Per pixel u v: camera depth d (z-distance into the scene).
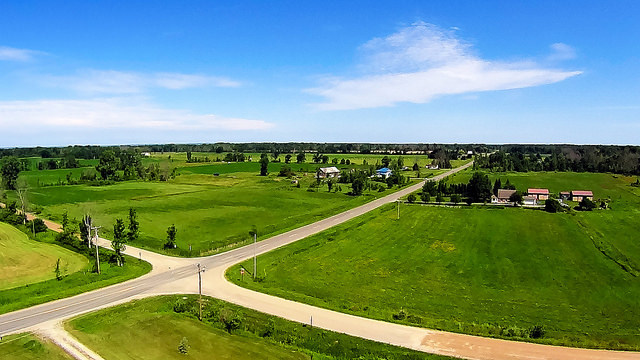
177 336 41.12
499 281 60.44
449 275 62.66
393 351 38.19
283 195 132.62
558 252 74.12
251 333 42.47
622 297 54.88
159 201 117.69
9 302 49.00
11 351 38.03
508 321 46.75
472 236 84.25
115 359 36.91
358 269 64.44
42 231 83.44
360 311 47.16
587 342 40.28
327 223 95.31
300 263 66.50
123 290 54.03
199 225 92.50
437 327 43.16
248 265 64.88
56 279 57.16
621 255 72.50
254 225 93.88
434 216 102.25
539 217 100.25
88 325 43.56
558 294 55.81
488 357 37.09
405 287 57.25
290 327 43.00
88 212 102.44
